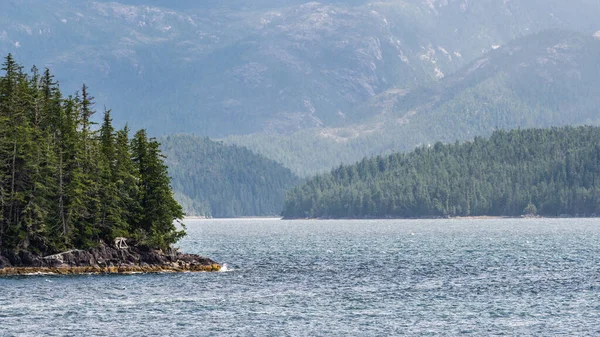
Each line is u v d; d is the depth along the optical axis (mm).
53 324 159000
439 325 159625
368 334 152000
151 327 157125
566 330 154250
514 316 168250
